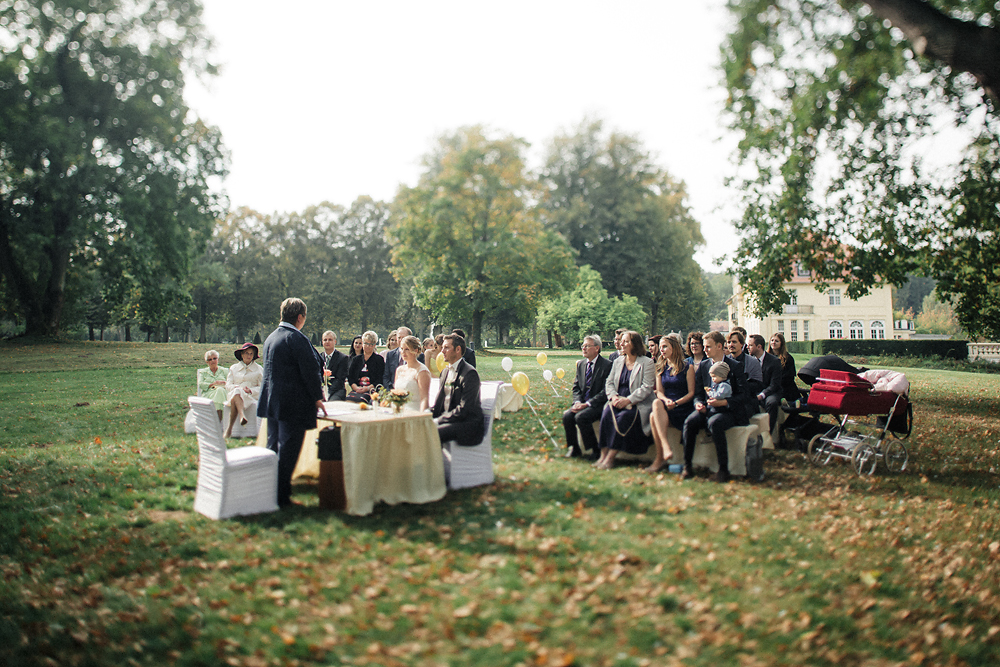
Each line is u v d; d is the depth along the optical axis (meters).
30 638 3.58
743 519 5.53
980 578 4.31
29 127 27.08
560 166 58.16
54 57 28.14
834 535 5.12
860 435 7.87
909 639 3.49
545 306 53.81
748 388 7.59
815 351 44.50
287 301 6.46
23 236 29.36
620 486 6.67
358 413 6.39
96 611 3.90
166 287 33.66
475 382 6.79
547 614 3.65
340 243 65.25
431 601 3.85
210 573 4.43
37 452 8.70
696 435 7.41
